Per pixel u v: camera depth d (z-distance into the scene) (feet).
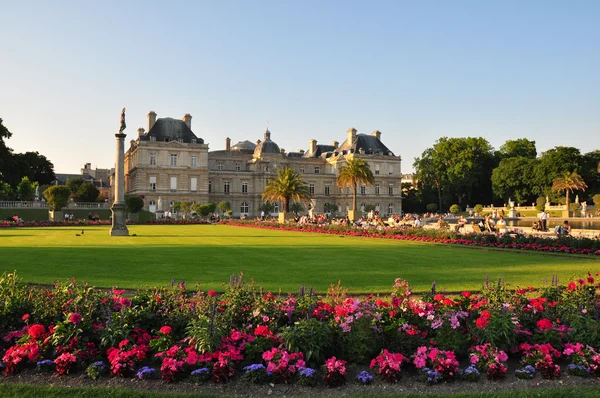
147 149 339.57
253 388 25.93
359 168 261.65
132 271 61.52
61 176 609.42
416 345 29.27
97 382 26.43
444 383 26.68
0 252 82.07
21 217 247.91
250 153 452.76
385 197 418.31
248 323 32.37
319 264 69.92
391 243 113.80
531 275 61.00
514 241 102.17
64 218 240.73
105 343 28.50
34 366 28.32
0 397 24.12
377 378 27.20
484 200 411.54
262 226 204.85
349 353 28.86
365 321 29.45
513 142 408.05
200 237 129.39
